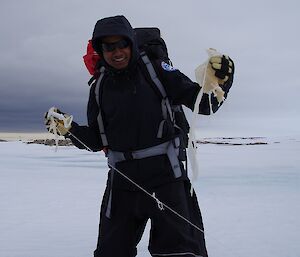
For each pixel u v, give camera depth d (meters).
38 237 3.86
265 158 17.61
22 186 8.30
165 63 1.89
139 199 1.93
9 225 4.44
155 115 1.88
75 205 5.83
